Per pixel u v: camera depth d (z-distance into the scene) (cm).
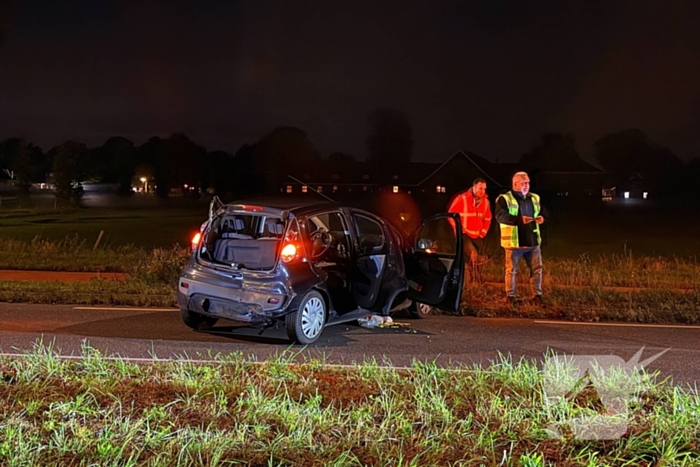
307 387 587
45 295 1130
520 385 598
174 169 8831
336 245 907
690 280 1521
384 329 909
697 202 7225
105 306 1067
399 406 532
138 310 1028
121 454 431
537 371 636
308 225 816
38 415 503
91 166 9381
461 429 492
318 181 6712
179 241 3136
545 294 1213
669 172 8194
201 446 445
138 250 2028
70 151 6209
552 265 1652
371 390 584
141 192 9125
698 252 2809
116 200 7812
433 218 931
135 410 517
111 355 725
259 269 794
